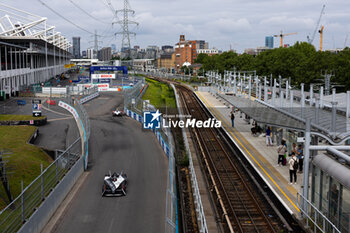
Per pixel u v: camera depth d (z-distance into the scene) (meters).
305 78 69.38
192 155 31.45
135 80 99.62
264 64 87.38
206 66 137.62
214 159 30.23
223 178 25.20
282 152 25.66
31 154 30.17
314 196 16.19
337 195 14.06
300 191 20.58
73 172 22.31
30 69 95.25
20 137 36.06
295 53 75.94
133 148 32.12
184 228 17.33
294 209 18.12
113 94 77.50
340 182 13.59
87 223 16.91
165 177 24.02
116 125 43.44
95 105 61.31
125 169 25.81
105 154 30.12
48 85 90.88
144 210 18.44
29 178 25.02
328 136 19.77
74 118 50.34
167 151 29.28
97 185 22.36
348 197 13.24
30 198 18.03
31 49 93.00
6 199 21.05
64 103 59.81
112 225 16.70
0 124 43.84
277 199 20.16
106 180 20.73
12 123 44.12
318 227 14.63
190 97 80.19
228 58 119.62
